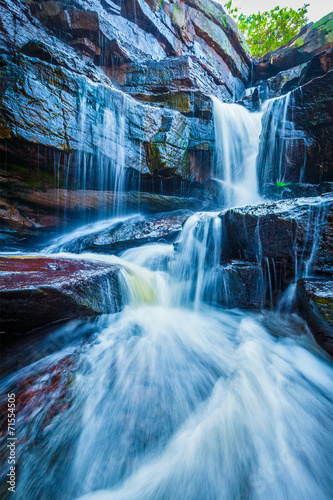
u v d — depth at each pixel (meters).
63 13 11.98
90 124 8.19
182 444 2.23
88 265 4.82
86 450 2.18
